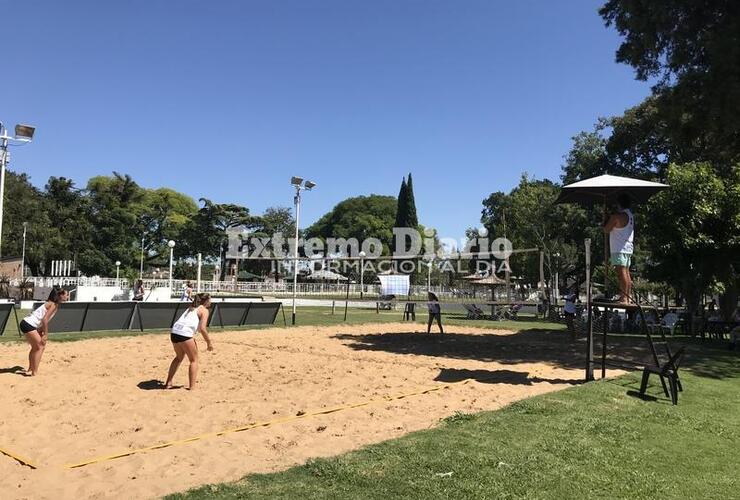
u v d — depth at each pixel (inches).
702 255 705.0
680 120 576.4
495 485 163.8
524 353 524.1
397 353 509.7
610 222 346.3
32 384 327.9
